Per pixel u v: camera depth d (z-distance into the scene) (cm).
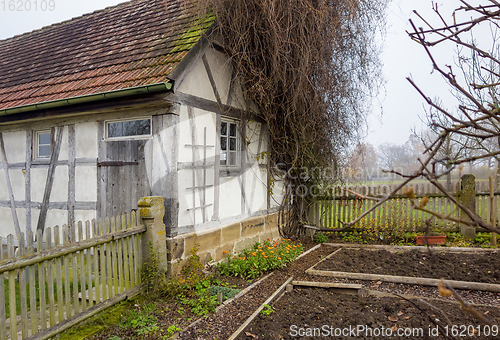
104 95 500
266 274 554
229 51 631
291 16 607
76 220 585
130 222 442
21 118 609
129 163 532
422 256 611
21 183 655
